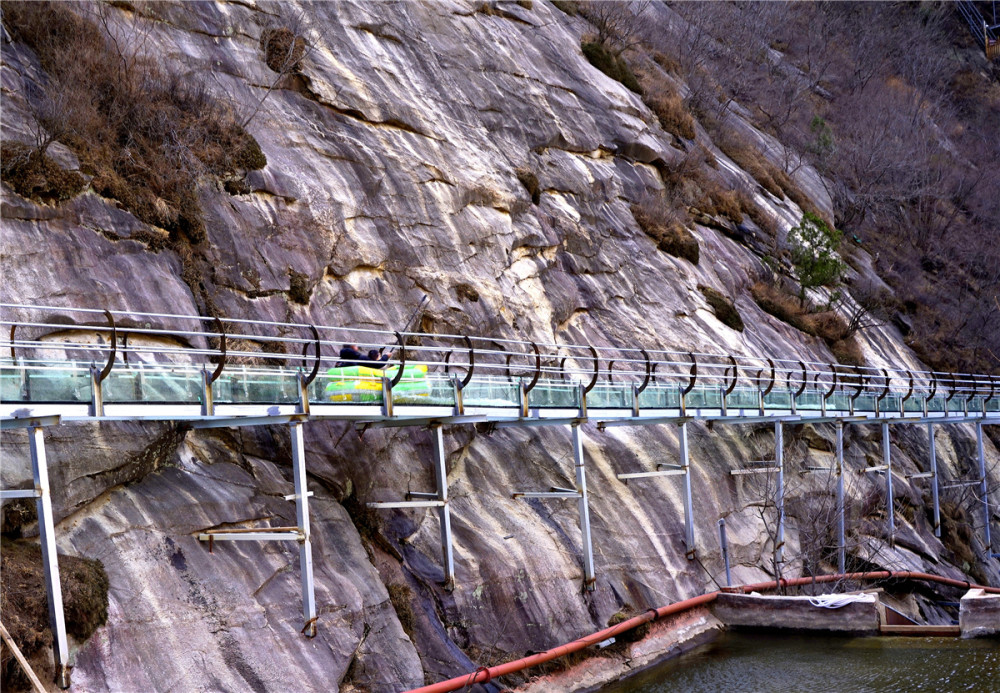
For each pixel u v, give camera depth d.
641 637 22.56
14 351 17.47
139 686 14.25
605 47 43.47
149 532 15.95
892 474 35.53
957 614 31.94
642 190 38.28
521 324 29.02
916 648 23.53
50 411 13.89
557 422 22.12
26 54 21.88
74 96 21.28
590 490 24.91
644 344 32.19
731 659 22.69
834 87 71.50
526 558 21.89
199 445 18.23
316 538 18.53
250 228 23.12
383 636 18.05
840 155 61.66
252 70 26.67
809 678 21.20
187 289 21.05
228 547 16.91
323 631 16.91
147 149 22.25
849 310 45.69
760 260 42.75
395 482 21.34
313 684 16.12
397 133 28.94
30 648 13.41
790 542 29.59
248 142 24.28
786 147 56.66
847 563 30.34
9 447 15.01
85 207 19.81
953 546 36.56
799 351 38.88
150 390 15.06
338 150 26.75
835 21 77.19
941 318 53.19
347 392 17.78
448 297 27.08
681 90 49.91
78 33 23.05
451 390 19.59
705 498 27.44
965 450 41.81
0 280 17.88
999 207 65.00
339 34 29.66
